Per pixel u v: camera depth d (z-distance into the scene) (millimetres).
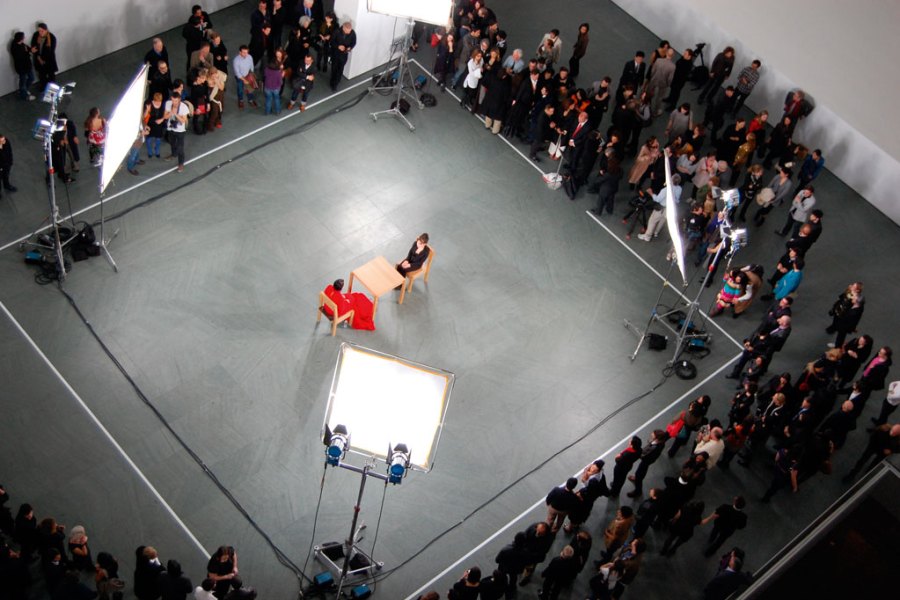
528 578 16500
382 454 14094
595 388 19562
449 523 17188
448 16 22078
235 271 19875
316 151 22469
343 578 15609
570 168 22609
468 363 19422
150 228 20234
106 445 17000
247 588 14281
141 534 16062
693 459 16672
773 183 22422
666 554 17281
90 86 22500
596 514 17672
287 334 19109
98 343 18266
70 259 19312
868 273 22750
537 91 23109
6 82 21609
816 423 18344
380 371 13883
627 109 22859
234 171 21656
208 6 24594
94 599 14531
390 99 24031
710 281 21594
